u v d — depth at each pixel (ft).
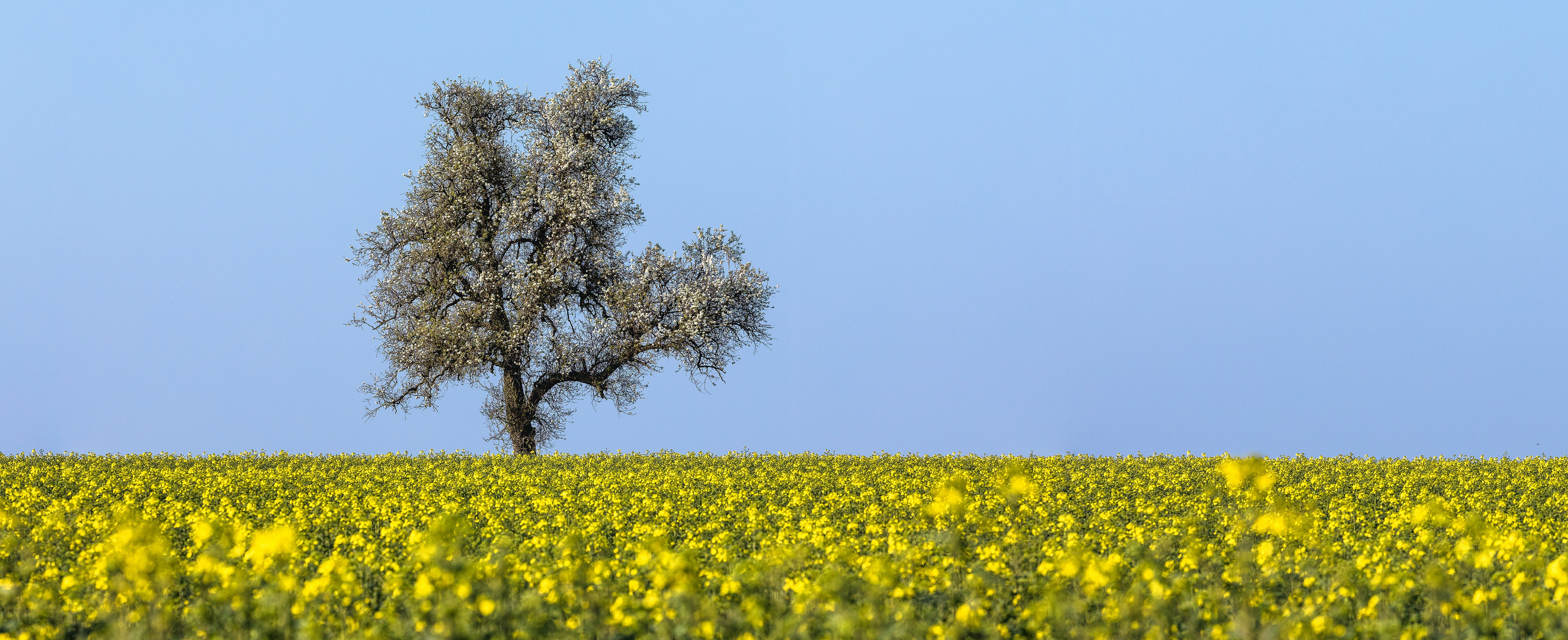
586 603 25.13
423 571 26.30
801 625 23.27
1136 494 53.47
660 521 41.88
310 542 35.14
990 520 39.29
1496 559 30.12
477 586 25.13
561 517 41.11
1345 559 32.09
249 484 58.70
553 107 103.81
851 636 22.43
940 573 28.43
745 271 100.89
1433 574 25.62
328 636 24.30
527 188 99.19
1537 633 23.93
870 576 26.27
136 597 25.76
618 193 101.24
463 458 84.07
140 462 75.82
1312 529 36.24
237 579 26.17
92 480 58.75
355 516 42.57
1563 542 35.73
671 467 71.61
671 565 26.02
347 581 26.48
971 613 23.71
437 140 102.06
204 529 31.07
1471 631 24.03
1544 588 26.22
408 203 100.22
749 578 27.27
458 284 100.68
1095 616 24.97
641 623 24.27
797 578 27.17
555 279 97.35
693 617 24.44
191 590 28.55
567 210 98.32
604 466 73.00
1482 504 47.62
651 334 98.27
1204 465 70.18
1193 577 27.86
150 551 28.12
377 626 23.13
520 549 32.71
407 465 76.02
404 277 98.94
